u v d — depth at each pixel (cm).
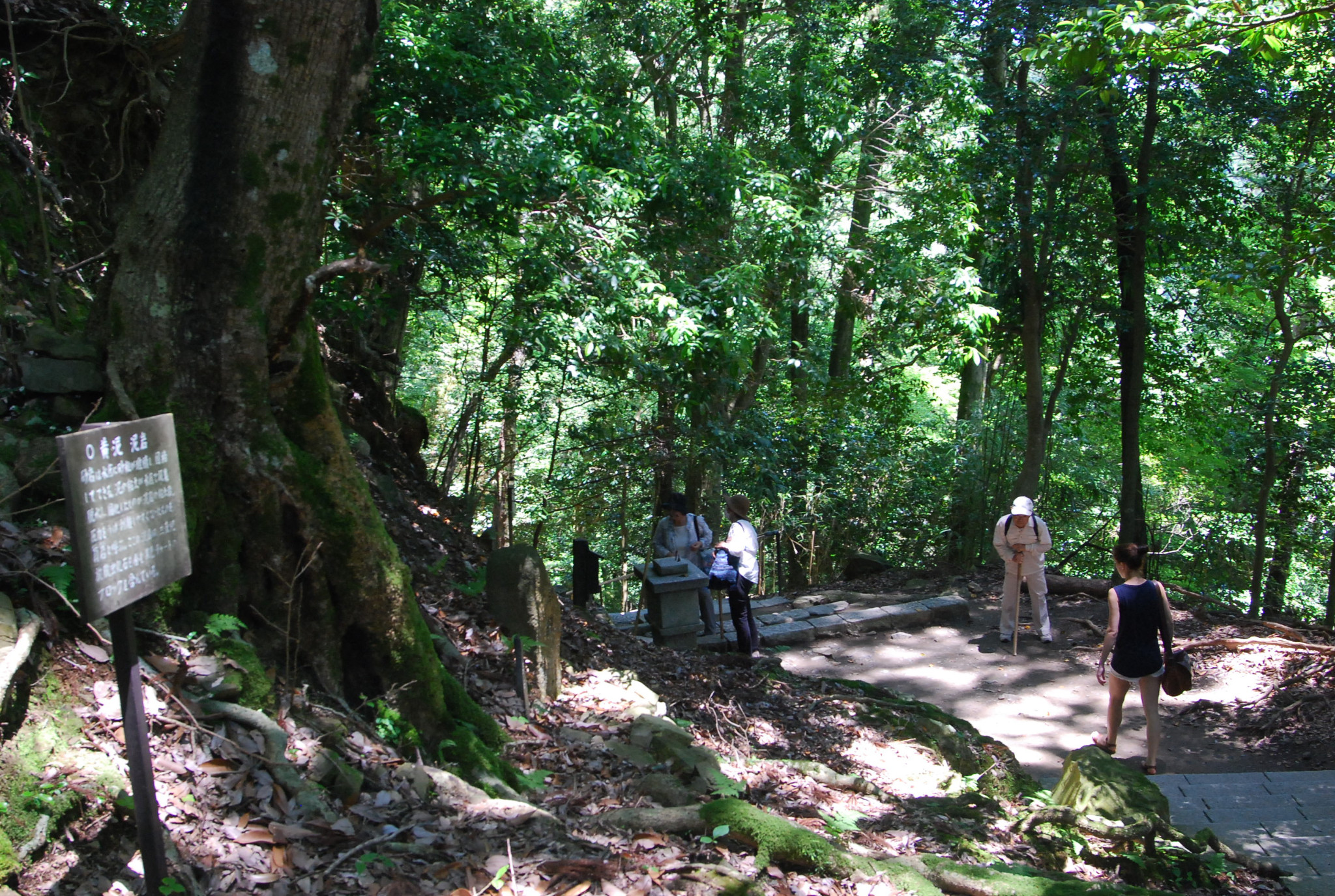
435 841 352
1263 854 559
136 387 414
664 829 407
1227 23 707
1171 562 1797
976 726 866
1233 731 846
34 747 317
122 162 607
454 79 839
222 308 413
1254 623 1102
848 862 377
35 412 429
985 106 1344
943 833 487
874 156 1493
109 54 632
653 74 1457
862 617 1144
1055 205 1383
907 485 1689
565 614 783
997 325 1516
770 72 1445
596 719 571
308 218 425
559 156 786
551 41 1006
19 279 509
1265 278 950
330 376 909
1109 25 722
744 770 551
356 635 454
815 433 1634
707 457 1343
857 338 2095
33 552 374
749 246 1163
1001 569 1393
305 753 383
